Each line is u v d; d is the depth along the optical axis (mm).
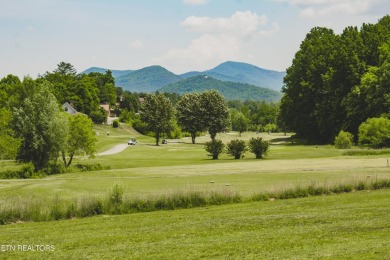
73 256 15820
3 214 24062
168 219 22594
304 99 117938
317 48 121000
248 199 28781
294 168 51688
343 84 107500
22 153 64375
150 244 17047
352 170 44750
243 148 80625
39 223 23531
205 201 27922
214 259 14523
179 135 174250
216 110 135875
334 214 20969
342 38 121000
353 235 16734
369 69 96438
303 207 24031
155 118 133625
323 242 15930
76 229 20953
